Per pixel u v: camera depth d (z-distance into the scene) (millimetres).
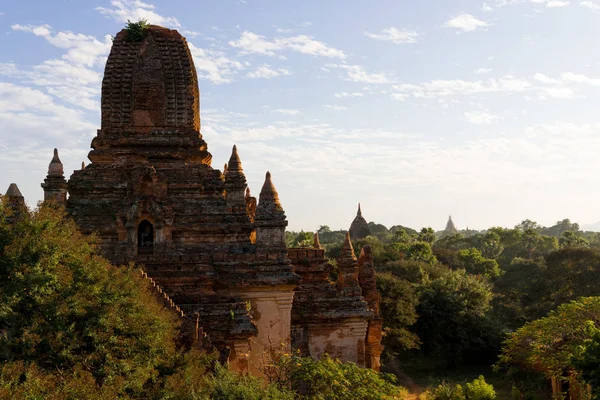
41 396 17484
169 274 34531
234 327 32250
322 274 40500
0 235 22906
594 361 34812
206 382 23812
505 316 88000
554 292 88875
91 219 36906
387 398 29609
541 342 50844
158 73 40344
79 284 22875
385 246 133375
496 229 183125
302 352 38625
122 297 23375
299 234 113938
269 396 24594
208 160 42000
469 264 130875
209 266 35188
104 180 38281
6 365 18016
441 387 54125
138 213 36125
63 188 37438
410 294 75375
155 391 22750
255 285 35281
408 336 73375
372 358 41094
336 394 28734
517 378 58406
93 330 22000
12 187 37312
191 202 38094
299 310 38719
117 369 21656
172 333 26281
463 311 77062
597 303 50812
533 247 174625
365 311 39219
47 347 21109
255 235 39562
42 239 23078
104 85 40125
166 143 39562
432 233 168375
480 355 79250
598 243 187500
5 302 20844
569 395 54531
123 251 35938
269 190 36844
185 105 40531
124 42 40719
